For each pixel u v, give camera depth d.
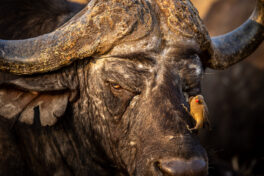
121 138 12.72
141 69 12.23
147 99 12.05
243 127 31.52
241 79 31.56
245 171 28.89
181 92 12.27
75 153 15.06
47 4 17.06
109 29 12.26
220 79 32.28
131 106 12.36
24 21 16.28
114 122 12.87
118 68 12.36
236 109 31.64
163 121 11.62
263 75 30.72
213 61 14.50
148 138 11.67
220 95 32.22
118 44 12.26
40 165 15.09
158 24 12.48
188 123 11.71
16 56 12.62
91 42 12.37
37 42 12.78
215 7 35.97
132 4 12.41
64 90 13.77
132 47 12.19
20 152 14.62
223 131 32.19
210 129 12.47
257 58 31.28
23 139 14.80
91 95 13.41
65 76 13.61
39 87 13.25
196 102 11.98
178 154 11.01
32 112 13.27
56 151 15.17
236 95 31.62
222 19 34.66
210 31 34.75
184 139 11.27
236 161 29.67
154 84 12.09
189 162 10.84
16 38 15.82
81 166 15.12
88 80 13.38
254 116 31.03
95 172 15.08
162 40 12.37
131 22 12.20
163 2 12.76
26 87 13.13
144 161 11.56
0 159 14.00
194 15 13.09
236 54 15.51
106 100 12.90
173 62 12.38
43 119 13.41
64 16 16.30
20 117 13.23
